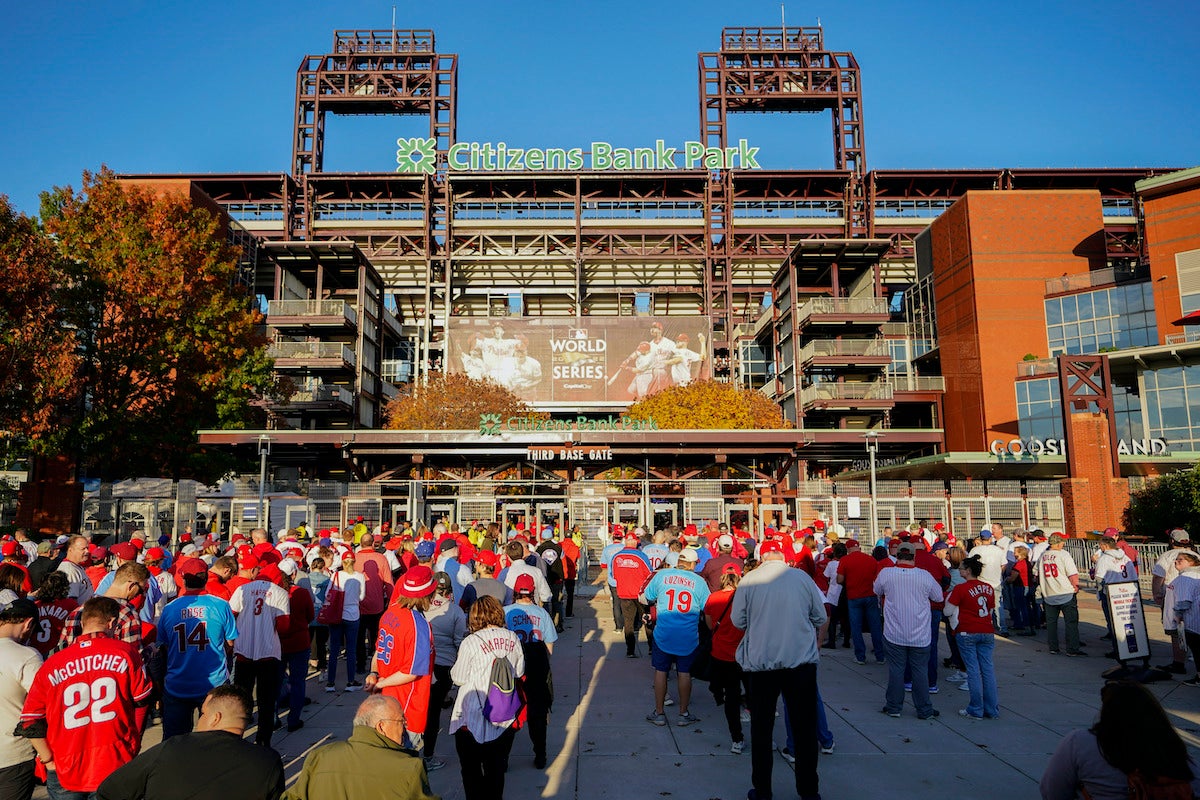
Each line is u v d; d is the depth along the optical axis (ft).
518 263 239.71
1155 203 154.10
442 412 158.81
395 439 112.57
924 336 205.57
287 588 27.53
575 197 236.02
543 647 23.88
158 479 99.04
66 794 15.56
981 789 21.24
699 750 24.98
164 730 20.31
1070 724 27.45
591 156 238.68
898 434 139.74
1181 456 129.18
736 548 45.57
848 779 22.03
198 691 20.38
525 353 213.05
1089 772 11.60
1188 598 32.55
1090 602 62.54
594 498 104.32
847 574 40.06
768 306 235.81
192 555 41.39
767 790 20.03
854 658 40.78
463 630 24.77
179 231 114.42
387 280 241.55
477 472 118.32
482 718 18.65
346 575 34.14
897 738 25.88
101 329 104.32
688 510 102.94
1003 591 48.14
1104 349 150.20
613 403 210.79
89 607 16.44
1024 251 180.96
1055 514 98.17
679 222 236.63
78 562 30.83
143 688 16.47
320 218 236.63
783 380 201.16
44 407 95.86
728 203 234.58
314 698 32.48
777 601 20.72
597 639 47.14
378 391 201.36
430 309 226.99
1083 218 182.70
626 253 234.99
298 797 11.85
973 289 179.83
